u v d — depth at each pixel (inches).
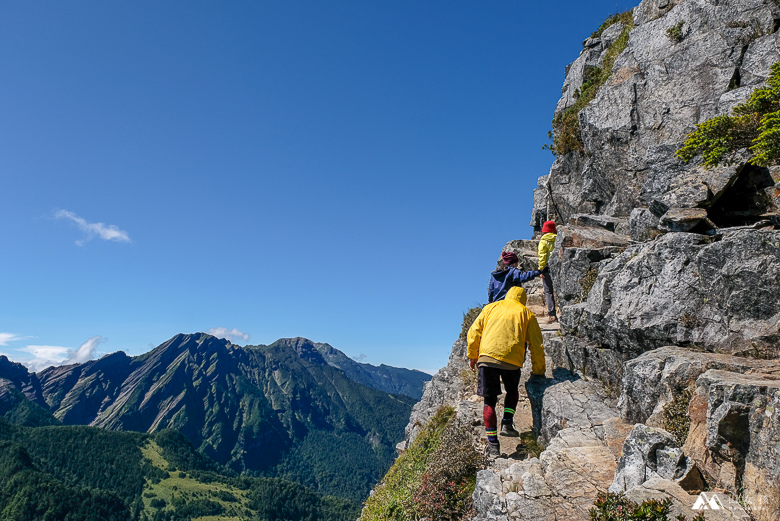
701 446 185.2
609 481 205.2
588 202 595.8
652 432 192.9
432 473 311.3
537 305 505.7
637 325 273.6
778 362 203.8
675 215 305.6
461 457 297.1
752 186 323.0
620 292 294.7
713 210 321.1
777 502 145.9
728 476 170.1
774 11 431.5
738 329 230.4
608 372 297.7
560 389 301.9
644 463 191.5
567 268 390.0
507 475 234.2
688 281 259.3
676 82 483.8
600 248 377.1
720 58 455.2
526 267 585.0
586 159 631.8
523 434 306.2
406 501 327.9
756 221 300.7
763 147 266.4
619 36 657.0
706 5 482.3
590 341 320.5
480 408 360.2
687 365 218.8
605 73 639.8
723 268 242.4
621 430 241.0
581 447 234.7
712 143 312.7
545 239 426.0
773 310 220.8
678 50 492.7
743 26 449.1
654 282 276.8
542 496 206.2
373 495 459.2
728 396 172.1
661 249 278.2
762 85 415.8
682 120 465.4
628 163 508.4
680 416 206.7
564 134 672.4
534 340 301.1
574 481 210.1
